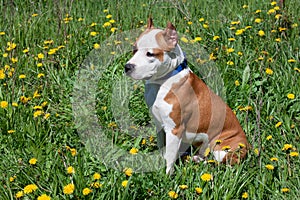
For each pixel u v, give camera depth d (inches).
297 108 133.0
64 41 157.5
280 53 150.4
